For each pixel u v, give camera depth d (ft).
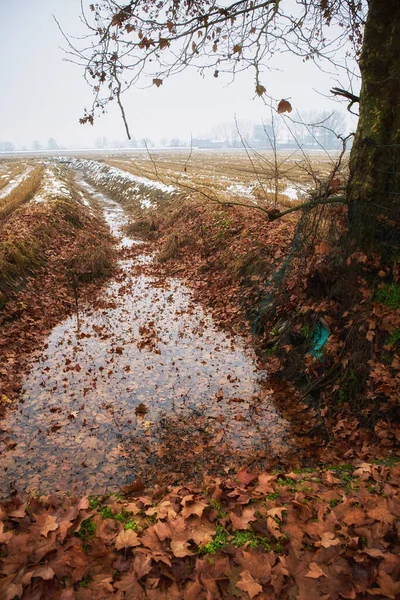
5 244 35.42
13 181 101.91
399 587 7.59
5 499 14.71
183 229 50.29
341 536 9.09
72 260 40.70
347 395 18.25
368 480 11.30
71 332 28.78
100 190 109.40
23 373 23.09
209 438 18.11
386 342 17.34
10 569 8.11
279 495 10.57
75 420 19.13
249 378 22.88
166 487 12.01
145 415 19.65
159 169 124.06
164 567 8.39
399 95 17.17
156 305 34.14
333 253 21.11
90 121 14.70
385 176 18.21
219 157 224.74
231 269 35.22
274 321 26.08
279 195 63.36
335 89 19.02
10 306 29.12
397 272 17.99
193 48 14.08
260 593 7.82
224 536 9.30
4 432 18.21
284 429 18.58
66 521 9.31
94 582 8.07
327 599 7.61
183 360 24.94
